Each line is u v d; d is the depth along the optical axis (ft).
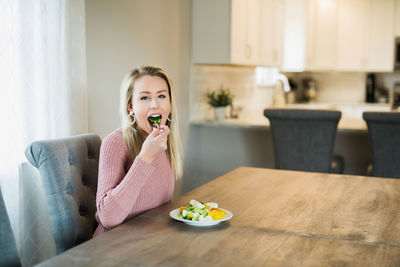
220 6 10.84
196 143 11.95
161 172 4.84
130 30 8.76
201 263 3.19
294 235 3.87
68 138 5.16
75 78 6.84
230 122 11.11
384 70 17.70
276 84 17.80
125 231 3.89
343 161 10.11
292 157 9.03
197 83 11.73
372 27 17.62
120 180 4.39
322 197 5.30
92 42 7.72
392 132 8.04
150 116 4.50
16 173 5.75
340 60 17.93
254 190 5.63
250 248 3.51
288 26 16.31
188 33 11.18
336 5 17.57
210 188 5.73
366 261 3.28
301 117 8.59
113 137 4.55
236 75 14.12
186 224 4.11
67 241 4.73
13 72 5.72
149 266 3.13
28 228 6.26
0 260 3.63
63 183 4.77
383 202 5.09
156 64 9.80
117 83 8.45
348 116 17.95
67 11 6.56
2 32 5.53
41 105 6.21
